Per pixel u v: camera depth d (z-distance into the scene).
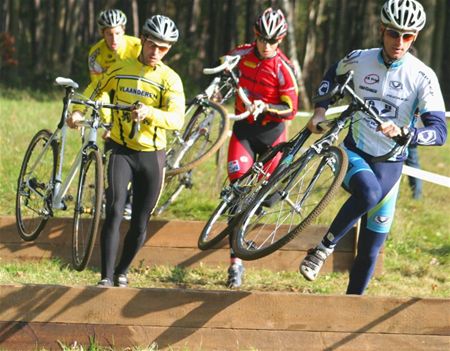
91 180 11.47
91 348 8.84
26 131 22.03
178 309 9.07
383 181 10.15
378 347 9.14
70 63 57.75
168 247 12.92
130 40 13.95
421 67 9.97
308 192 9.79
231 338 9.09
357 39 61.38
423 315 9.13
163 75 10.81
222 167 17.28
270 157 11.30
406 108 9.99
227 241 12.95
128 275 12.52
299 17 63.62
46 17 60.62
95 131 11.15
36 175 12.37
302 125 26.59
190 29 63.69
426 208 17.48
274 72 12.35
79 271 11.26
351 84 10.23
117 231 10.66
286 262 12.99
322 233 12.93
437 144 9.68
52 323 8.97
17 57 57.34
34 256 12.73
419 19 9.59
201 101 13.48
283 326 9.10
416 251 14.54
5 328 8.93
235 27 62.81
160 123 10.52
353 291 10.85
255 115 12.05
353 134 10.21
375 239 10.59
